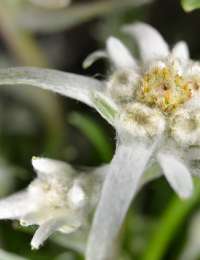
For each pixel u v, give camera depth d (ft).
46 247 0.43
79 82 0.31
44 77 0.31
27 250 0.43
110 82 0.32
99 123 0.48
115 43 0.35
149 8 0.51
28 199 0.33
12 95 0.51
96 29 0.52
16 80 0.30
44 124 0.50
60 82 0.31
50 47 0.54
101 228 0.28
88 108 0.49
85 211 0.32
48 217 0.32
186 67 0.33
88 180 0.33
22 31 0.49
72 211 0.32
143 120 0.30
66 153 0.48
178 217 0.39
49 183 0.33
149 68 0.32
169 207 0.39
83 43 0.53
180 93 0.31
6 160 0.48
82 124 0.42
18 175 0.46
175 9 0.52
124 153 0.29
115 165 0.29
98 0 0.47
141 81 0.31
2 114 0.51
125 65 0.35
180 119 0.30
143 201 0.45
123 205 0.28
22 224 0.32
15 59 0.51
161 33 0.52
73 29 0.53
